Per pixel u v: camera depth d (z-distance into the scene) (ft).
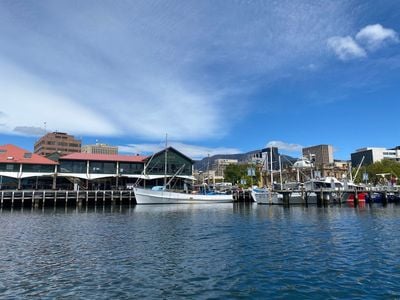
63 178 259.80
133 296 46.75
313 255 70.54
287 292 47.85
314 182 261.65
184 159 289.74
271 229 110.01
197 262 65.16
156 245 82.43
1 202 198.80
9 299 45.65
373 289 48.49
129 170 274.57
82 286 51.03
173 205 235.61
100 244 83.56
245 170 418.31
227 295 46.93
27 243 84.74
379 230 105.60
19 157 247.70
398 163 409.90
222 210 195.21
